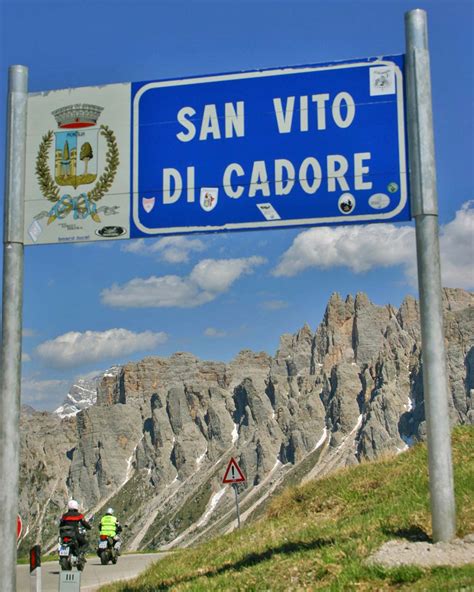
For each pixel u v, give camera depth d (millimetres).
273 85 13977
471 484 15398
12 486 13070
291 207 13680
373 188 13453
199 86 14203
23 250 14328
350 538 13586
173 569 17891
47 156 14438
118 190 14219
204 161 14047
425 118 13273
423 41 13469
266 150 13867
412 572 10664
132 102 14359
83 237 14219
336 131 13680
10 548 12867
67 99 14492
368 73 13680
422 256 12875
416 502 15234
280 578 12062
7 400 13414
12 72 14547
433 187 13102
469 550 11375
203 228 13922
